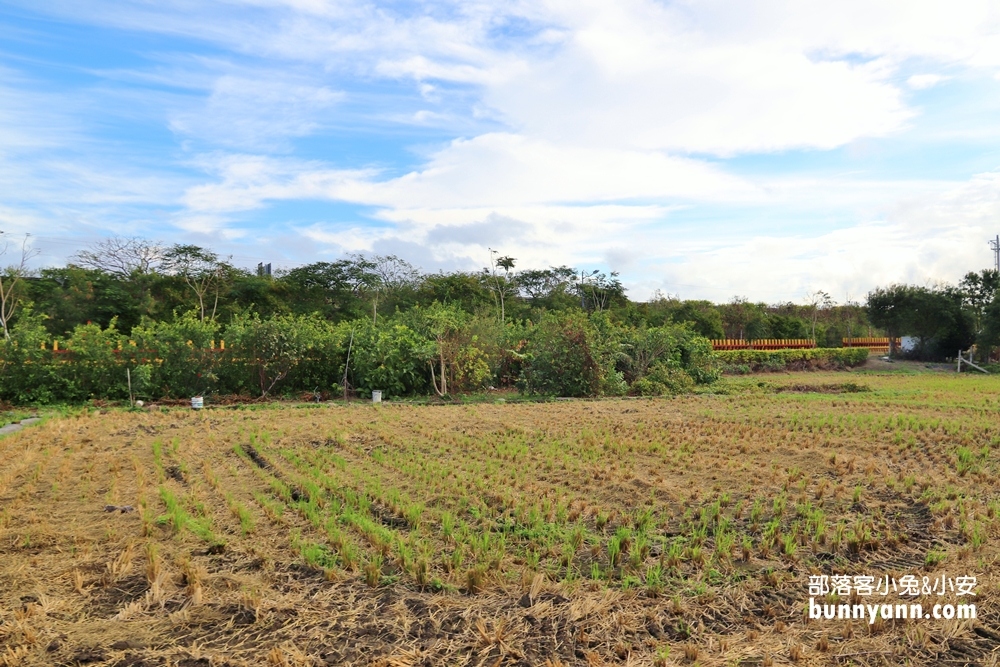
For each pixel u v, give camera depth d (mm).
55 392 15031
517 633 4086
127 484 7562
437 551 5477
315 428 11555
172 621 4191
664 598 4656
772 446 9891
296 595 4602
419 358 17688
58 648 3855
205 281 30703
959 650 3941
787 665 3803
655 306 42656
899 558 5508
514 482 7688
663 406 15625
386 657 3777
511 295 40750
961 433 10984
